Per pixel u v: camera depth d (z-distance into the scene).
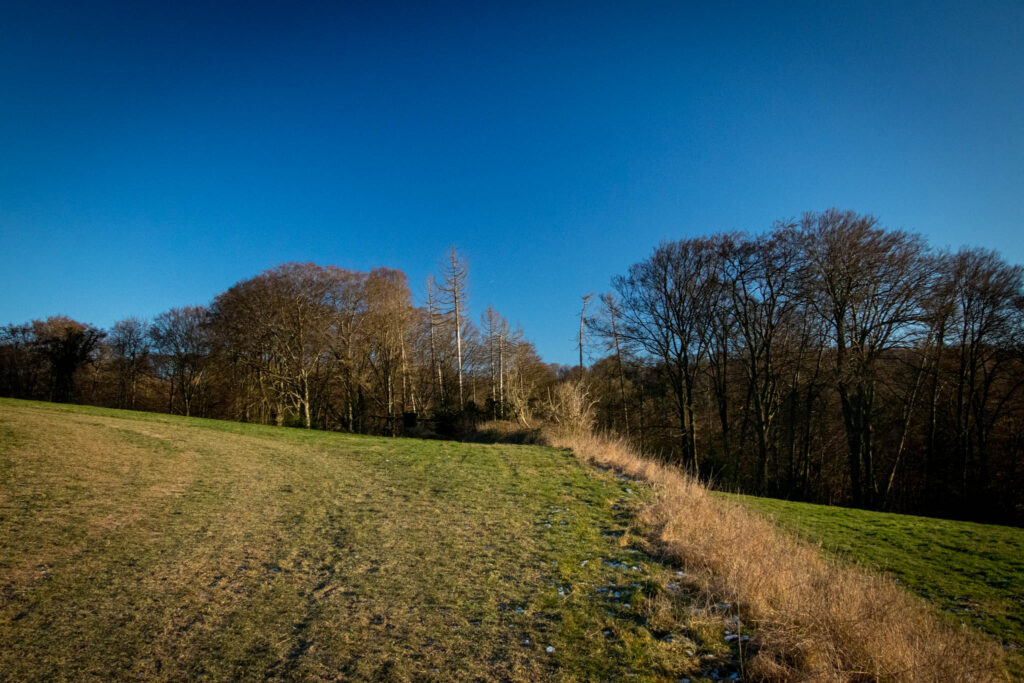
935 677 4.79
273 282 36.12
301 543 7.55
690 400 33.50
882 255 25.42
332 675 4.33
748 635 5.38
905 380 28.30
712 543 7.89
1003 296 24.91
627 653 4.92
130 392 50.59
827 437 31.28
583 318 38.62
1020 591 9.29
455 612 5.69
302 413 37.06
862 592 6.65
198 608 5.35
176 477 10.37
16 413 14.48
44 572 5.62
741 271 30.98
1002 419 27.39
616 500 11.32
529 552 7.80
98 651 4.42
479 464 14.92
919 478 28.77
